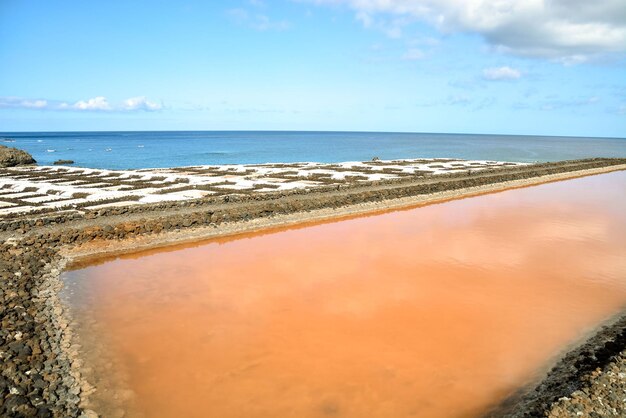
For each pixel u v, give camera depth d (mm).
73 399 8031
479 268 15156
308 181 32219
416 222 22266
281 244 18234
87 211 20188
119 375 8914
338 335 10547
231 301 12484
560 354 9641
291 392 8445
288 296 12789
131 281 14039
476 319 11328
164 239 18344
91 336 10430
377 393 8414
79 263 15773
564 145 145875
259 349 9945
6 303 11320
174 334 10594
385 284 13688
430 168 42625
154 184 29859
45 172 37000
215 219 20312
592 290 13250
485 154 86250
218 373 9039
